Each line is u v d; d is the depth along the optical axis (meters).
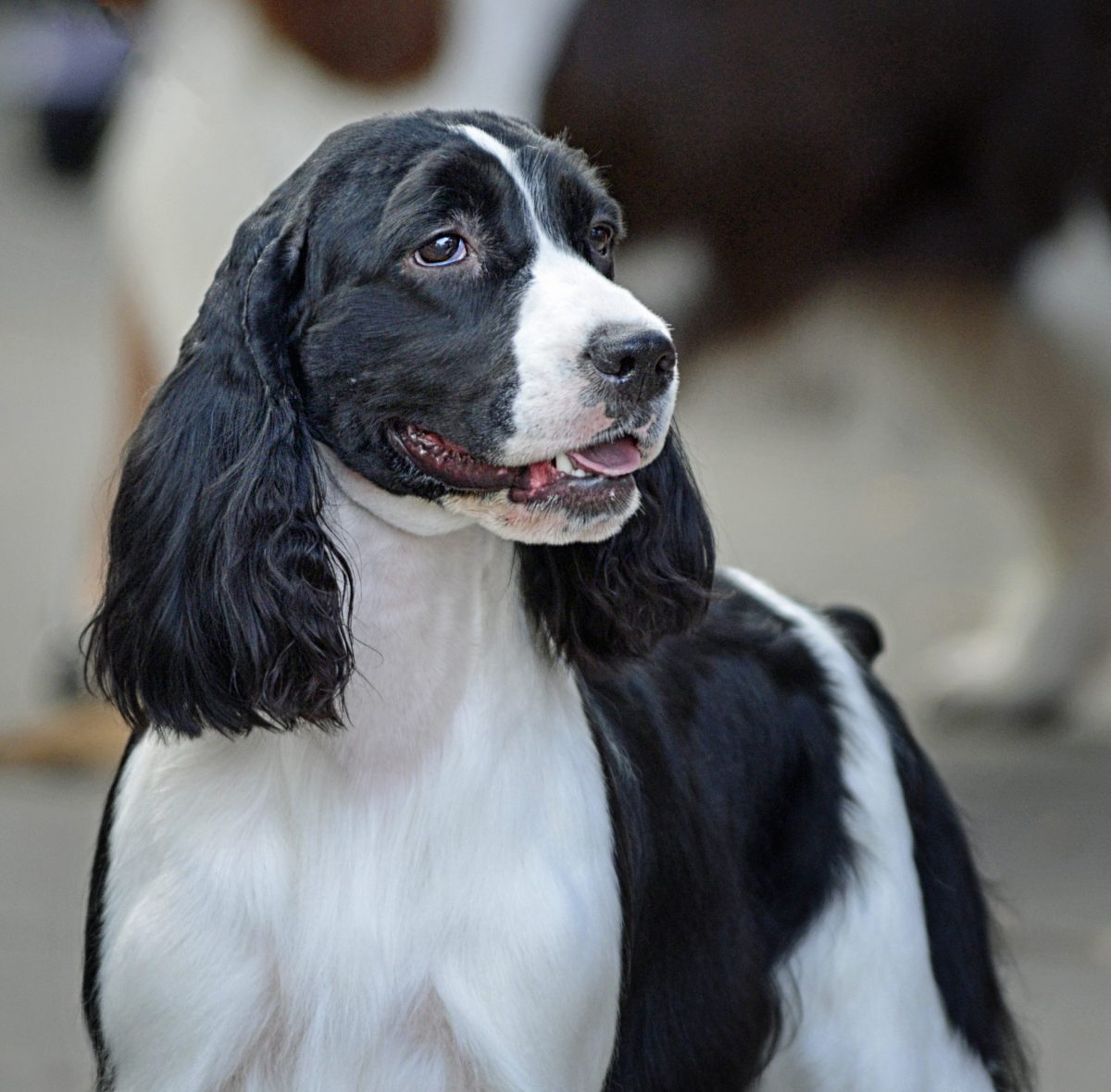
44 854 12.30
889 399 15.03
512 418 6.27
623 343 6.16
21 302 32.47
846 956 7.74
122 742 13.85
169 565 6.59
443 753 6.59
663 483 7.21
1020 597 15.16
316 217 6.55
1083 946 11.29
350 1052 6.51
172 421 6.65
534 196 6.51
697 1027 7.25
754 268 13.05
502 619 6.74
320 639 6.50
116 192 13.16
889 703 8.36
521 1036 6.47
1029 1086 8.50
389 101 11.91
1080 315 13.75
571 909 6.57
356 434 6.53
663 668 7.68
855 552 19.47
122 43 14.44
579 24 12.29
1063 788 13.70
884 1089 7.68
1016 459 14.47
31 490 21.20
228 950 6.46
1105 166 13.65
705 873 7.33
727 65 12.53
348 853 6.54
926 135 13.22
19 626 16.81
